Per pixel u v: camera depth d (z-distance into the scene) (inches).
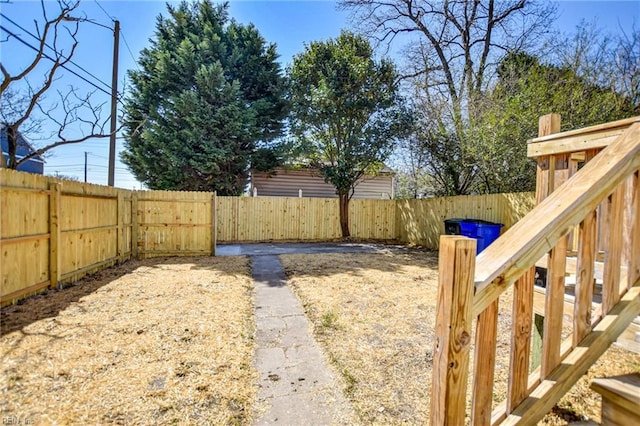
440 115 349.1
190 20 456.4
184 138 421.7
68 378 86.0
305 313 146.2
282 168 502.0
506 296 173.0
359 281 202.5
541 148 89.0
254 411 75.9
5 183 135.5
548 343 49.0
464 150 327.6
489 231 271.9
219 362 98.9
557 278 48.5
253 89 466.6
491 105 312.8
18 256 144.3
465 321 39.9
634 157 48.4
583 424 57.6
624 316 51.6
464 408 40.4
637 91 286.4
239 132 430.3
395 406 78.4
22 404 74.4
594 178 47.7
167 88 432.1
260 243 403.9
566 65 302.4
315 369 96.3
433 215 372.5
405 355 105.6
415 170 418.6
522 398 47.8
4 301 137.0
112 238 234.5
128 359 97.9
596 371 91.8
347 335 121.7
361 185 557.3
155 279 197.6
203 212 291.9
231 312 143.3
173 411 74.6
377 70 402.9
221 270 228.4
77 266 190.1
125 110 380.2
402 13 433.7
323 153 442.6
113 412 73.2
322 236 446.0
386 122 405.7
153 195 279.3
